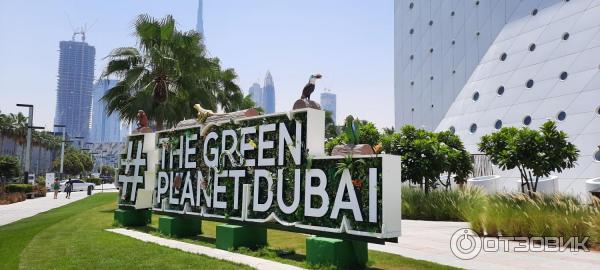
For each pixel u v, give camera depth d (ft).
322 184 25.05
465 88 120.88
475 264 26.22
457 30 128.98
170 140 39.52
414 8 148.97
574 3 96.78
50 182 158.51
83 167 310.86
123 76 70.95
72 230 40.60
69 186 116.88
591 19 91.76
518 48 107.04
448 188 64.75
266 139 29.66
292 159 27.45
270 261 26.25
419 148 61.72
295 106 28.76
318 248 24.50
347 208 23.54
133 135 44.88
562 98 92.63
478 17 121.80
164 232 37.78
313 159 25.81
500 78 109.70
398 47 155.33
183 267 24.22
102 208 66.54
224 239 30.60
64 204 90.17
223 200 32.50
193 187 36.04
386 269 24.47
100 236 36.22
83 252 28.76
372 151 24.23
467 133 115.03
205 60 74.59
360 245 24.79
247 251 29.22
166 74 68.39
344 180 23.88
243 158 31.12
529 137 56.95
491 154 62.44
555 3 101.50
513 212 38.52
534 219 36.01
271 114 29.12
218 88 96.12
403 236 39.11
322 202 24.90
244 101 114.73
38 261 26.30
